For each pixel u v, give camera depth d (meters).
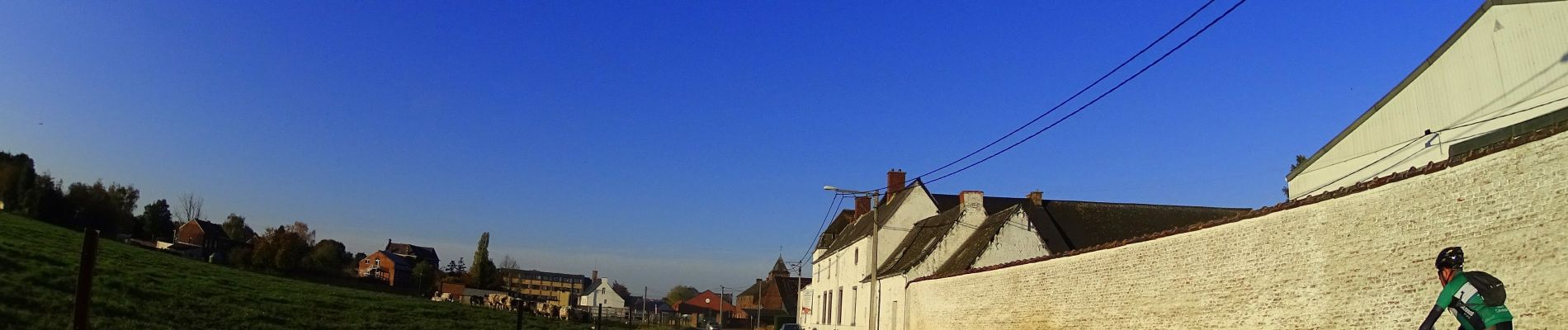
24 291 28.28
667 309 155.00
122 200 85.38
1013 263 24.75
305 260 78.00
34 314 25.72
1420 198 12.23
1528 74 15.55
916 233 42.97
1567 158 10.19
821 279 53.25
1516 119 15.65
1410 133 18.34
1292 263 14.47
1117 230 40.62
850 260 45.31
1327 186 21.06
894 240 45.41
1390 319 12.41
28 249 37.03
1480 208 11.26
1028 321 23.44
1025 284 23.86
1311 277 14.03
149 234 87.19
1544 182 10.45
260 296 39.69
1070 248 35.78
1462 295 8.08
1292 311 14.31
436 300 56.16
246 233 120.56
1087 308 20.62
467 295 75.00
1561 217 10.17
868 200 60.34
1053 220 39.53
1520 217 10.70
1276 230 14.95
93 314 27.86
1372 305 12.76
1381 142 19.27
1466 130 16.72
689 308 133.75
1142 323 18.38
